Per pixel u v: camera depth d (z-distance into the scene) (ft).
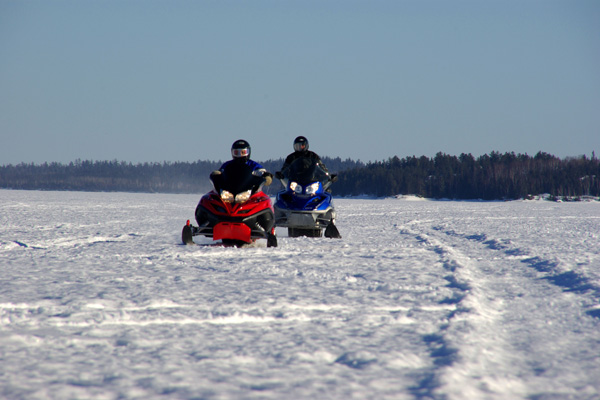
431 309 47.55
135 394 26.43
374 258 84.89
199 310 45.42
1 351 33.35
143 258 81.82
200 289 55.11
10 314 42.70
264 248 97.76
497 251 99.04
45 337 36.55
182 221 199.21
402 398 26.55
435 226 183.32
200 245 102.73
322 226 122.93
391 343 36.50
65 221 188.75
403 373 30.42
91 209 316.19
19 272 65.77
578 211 413.18
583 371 31.76
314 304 48.47
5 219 195.52
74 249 94.27
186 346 35.17
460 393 27.17
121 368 30.50
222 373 29.91
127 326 40.11
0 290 53.21
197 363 31.65
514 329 41.70
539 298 53.78
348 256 87.20
